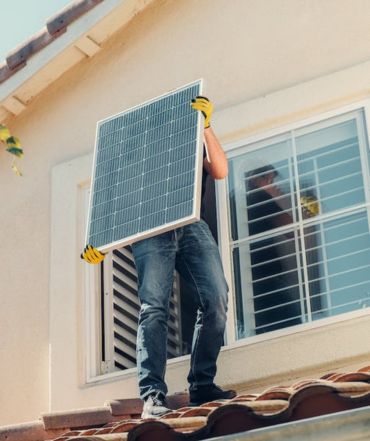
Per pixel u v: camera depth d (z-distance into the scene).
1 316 9.88
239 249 9.09
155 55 10.06
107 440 6.49
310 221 8.94
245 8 9.82
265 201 9.14
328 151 9.05
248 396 6.95
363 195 8.82
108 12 9.98
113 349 9.41
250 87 9.53
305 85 9.26
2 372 9.70
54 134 10.31
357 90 9.06
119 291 9.66
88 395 9.17
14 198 10.30
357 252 8.70
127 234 8.12
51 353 9.45
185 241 8.27
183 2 10.10
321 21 9.48
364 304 8.54
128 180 8.38
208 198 9.34
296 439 5.96
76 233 9.83
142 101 9.98
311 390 6.12
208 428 6.28
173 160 8.24
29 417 9.45
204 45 9.87
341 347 8.37
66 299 9.60
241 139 9.37
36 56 10.18
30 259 9.99
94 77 10.27
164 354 8.03
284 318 8.76
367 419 5.88
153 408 7.77
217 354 8.12
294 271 8.85
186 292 9.57
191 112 8.38
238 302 8.92
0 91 10.27
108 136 8.73
